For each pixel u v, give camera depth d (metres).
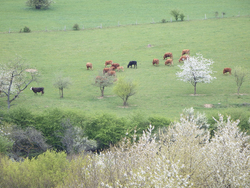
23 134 25.44
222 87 46.69
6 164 15.62
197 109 37.84
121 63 59.97
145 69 56.09
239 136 13.53
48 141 28.00
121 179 9.73
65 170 13.38
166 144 12.45
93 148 26.92
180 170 10.49
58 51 67.69
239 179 10.37
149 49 67.69
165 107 39.19
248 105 38.59
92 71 55.78
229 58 58.91
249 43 66.00
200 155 11.40
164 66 57.38
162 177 9.08
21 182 12.95
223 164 10.68
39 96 44.31
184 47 67.25
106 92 47.09
